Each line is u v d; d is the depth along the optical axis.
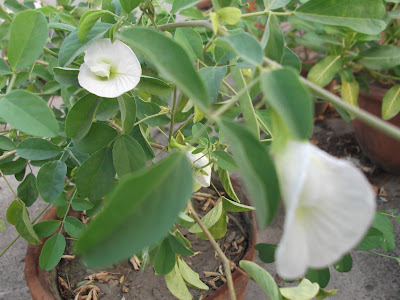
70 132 0.23
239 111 0.27
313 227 0.11
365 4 0.22
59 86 0.36
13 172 0.31
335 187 0.11
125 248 0.12
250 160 0.12
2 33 0.30
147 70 0.29
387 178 0.52
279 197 0.12
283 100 0.12
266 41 0.19
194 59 0.26
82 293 0.31
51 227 0.29
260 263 0.41
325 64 0.44
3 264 0.42
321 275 0.29
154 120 0.29
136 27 0.15
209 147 0.27
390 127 0.13
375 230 0.28
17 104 0.17
